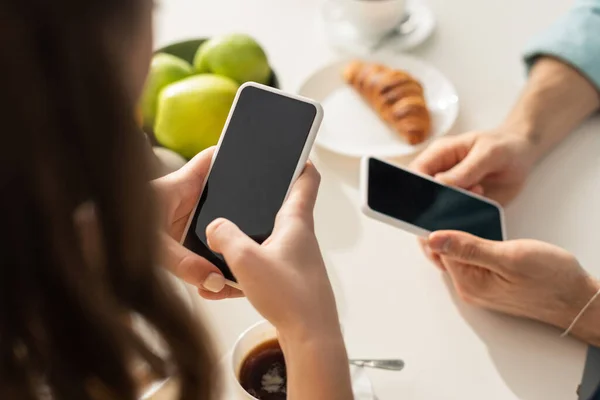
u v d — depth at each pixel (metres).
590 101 0.86
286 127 0.56
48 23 0.28
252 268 0.47
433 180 0.73
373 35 0.98
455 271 0.69
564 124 0.84
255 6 1.05
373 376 0.64
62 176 0.31
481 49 0.96
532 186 0.80
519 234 0.75
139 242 0.35
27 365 0.35
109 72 0.30
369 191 0.69
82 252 0.33
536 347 0.66
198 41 0.90
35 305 0.33
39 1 0.27
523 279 0.65
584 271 0.68
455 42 0.98
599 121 0.86
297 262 0.48
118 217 0.34
